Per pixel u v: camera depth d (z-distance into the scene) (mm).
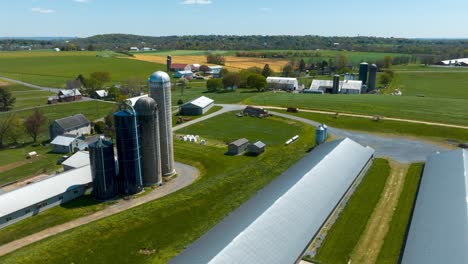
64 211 60281
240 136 101312
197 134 104250
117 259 45281
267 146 92375
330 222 51625
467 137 94438
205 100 139000
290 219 46625
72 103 161125
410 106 131875
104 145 62656
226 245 38875
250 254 38906
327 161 64875
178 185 70250
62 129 100438
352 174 65750
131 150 64375
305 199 51844
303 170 61375
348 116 117562
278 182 59062
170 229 52469
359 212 54531
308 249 45156
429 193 56312
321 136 88688
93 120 126125
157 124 67625
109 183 64500
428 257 39344
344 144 75250
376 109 127312
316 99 151625
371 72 192250
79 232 50406
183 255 40625
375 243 46531
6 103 145875
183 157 85375
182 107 129125
